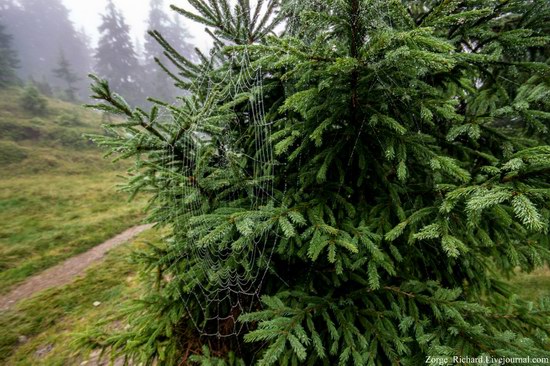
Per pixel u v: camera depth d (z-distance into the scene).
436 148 2.23
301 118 2.67
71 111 31.75
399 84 2.03
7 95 29.83
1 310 6.46
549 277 6.13
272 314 2.06
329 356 2.25
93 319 6.05
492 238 2.31
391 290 2.30
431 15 1.60
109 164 23.33
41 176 18.91
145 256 3.09
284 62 1.67
